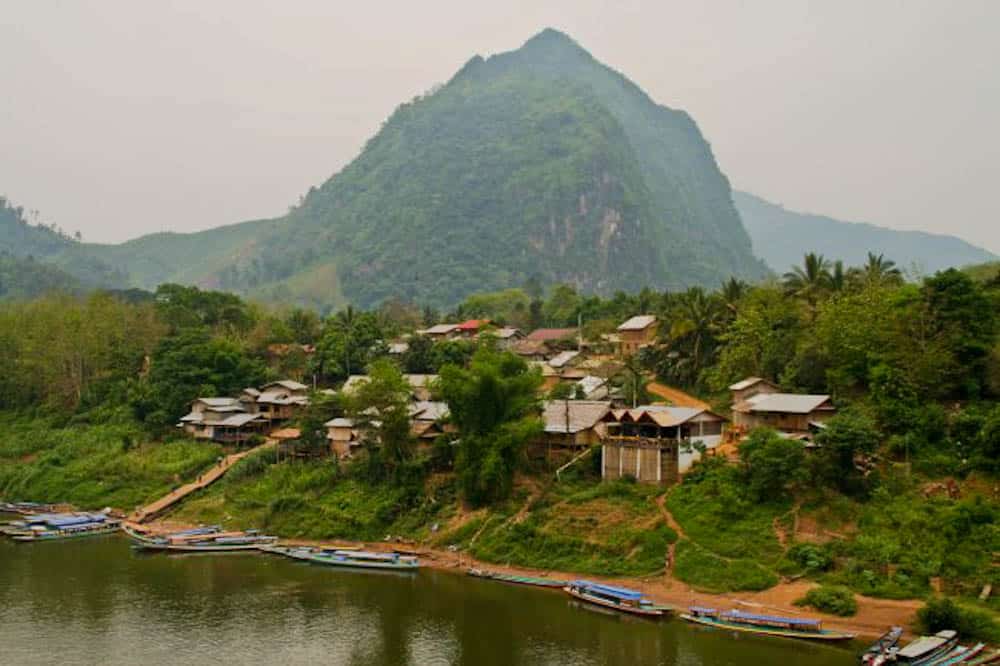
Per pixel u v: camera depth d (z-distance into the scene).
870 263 124.44
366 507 101.56
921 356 86.38
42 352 155.12
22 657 66.12
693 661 61.56
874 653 58.09
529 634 68.75
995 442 74.81
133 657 66.12
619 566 79.06
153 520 112.06
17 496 127.75
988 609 62.09
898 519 72.12
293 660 65.19
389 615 74.56
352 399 107.25
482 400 96.62
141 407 142.25
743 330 112.06
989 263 139.38
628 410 90.94
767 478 79.38
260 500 109.75
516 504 93.50
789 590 69.88
